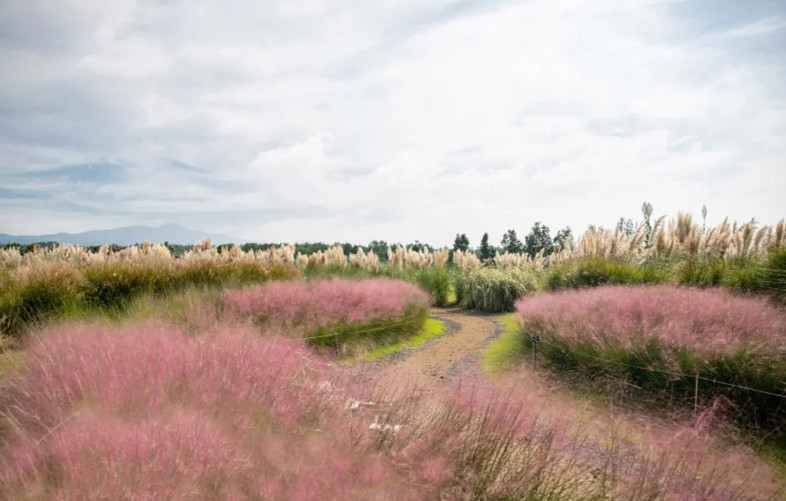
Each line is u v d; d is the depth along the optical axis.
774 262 8.74
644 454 3.32
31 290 8.38
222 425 2.66
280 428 2.82
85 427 2.46
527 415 3.36
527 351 7.73
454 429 3.15
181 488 2.08
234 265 12.73
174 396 3.00
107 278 9.72
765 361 4.91
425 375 6.21
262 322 7.78
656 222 13.23
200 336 4.58
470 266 19.11
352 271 17.45
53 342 4.27
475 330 11.32
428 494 2.49
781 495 2.77
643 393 5.25
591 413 4.39
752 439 4.04
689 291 8.23
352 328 8.62
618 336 6.09
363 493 2.20
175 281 10.69
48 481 2.17
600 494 2.81
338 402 3.42
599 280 12.25
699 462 2.98
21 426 2.78
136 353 3.67
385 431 3.01
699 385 5.09
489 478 2.84
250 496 2.11
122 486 2.02
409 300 10.91
